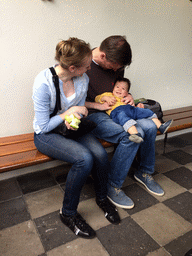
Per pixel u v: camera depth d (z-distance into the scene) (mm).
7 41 1878
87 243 1491
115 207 1787
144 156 2076
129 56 1742
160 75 3127
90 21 2258
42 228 1604
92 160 1457
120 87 2055
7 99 2049
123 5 2398
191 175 2426
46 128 1519
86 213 1770
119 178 1852
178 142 3326
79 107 1590
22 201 1889
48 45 2094
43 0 1922
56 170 2410
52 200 1918
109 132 1832
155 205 1915
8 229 1582
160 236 1579
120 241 1520
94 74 2037
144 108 2121
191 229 1660
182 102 3650
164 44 2965
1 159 1637
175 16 2906
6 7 1787
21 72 2035
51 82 1431
